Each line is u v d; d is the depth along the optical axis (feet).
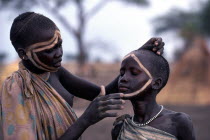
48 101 10.75
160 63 11.22
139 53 11.14
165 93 88.89
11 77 10.76
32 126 10.31
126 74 11.06
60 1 123.24
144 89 10.98
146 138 10.87
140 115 11.22
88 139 37.58
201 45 90.58
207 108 73.97
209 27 131.13
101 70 92.12
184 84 88.58
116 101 10.19
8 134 10.18
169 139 10.89
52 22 10.91
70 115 11.02
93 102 10.35
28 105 10.48
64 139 10.28
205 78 88.28
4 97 10.50
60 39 10.86
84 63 111.96
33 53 10.71
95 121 10.30
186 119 11.05
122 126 11.34
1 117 10.52
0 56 89.71
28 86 10.57
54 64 10.86
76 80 12.50
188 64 89.86
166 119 11.10
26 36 10.69
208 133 41.91
